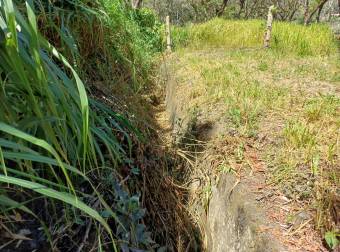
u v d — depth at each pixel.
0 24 1.10
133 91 3.41
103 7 2.88
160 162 2.77
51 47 1.41
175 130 3.66
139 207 1.96
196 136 3.06
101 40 2.85
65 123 1.53
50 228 1.55
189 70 4.91
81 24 2.62
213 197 2.31
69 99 1.58
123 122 2.34
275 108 3.04
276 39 7.41
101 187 1.87
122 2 3.70
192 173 2.76
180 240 2.21
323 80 4.16
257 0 20.27
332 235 1.49
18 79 1.26
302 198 1.82
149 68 5.26
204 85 3.99
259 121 2.81
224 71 4.62
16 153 1.11
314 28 7.91
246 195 1.89
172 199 2.49
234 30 8.82
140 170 2.36
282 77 4.30
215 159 2.50
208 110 3.31
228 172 2.21
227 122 2.89
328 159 2.10
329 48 6.72
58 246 1.53
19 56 1.13
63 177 1.72
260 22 9.02
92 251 1.58
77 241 1.58
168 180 2.62
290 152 2.23
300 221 1.66
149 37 7.29
